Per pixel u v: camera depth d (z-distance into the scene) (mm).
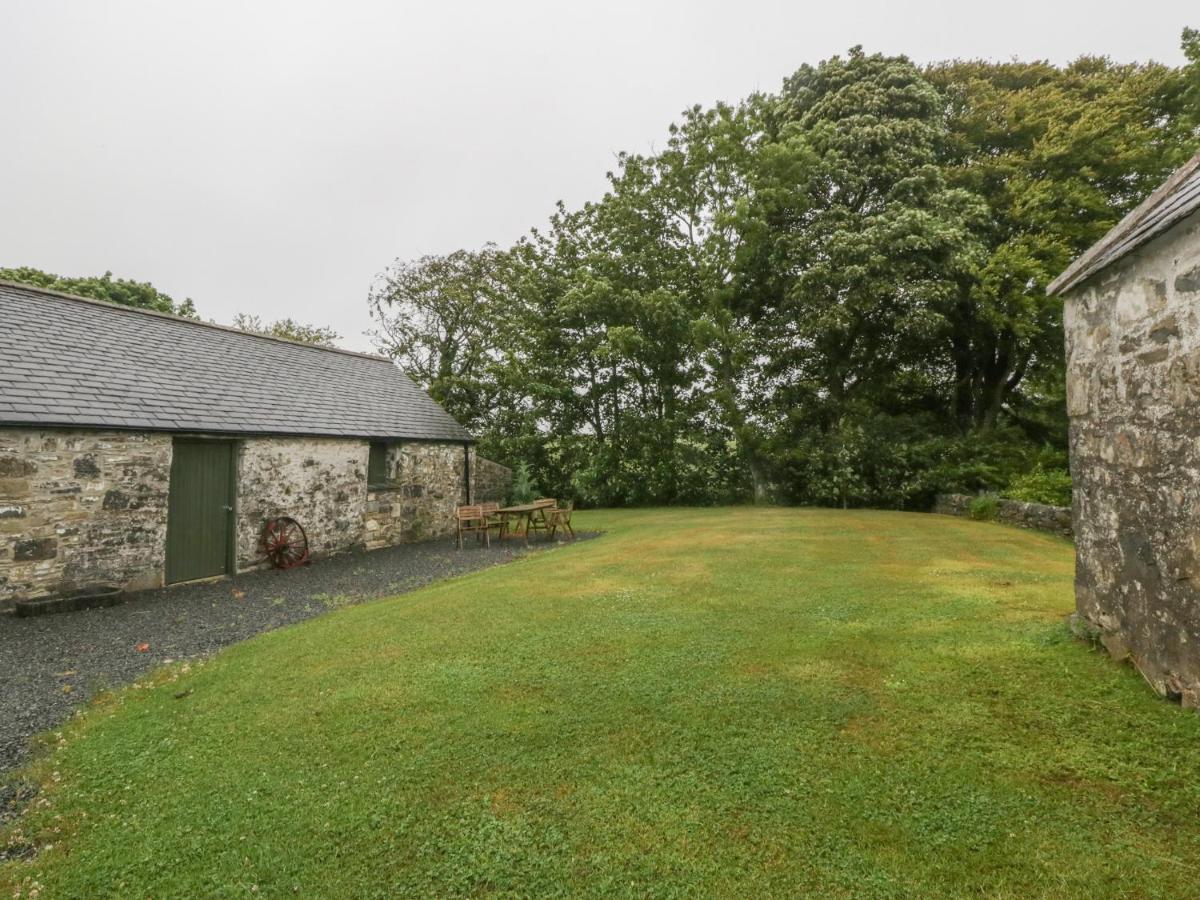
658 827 2406
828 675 3719
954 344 17969
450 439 14977
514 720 3402
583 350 20688
